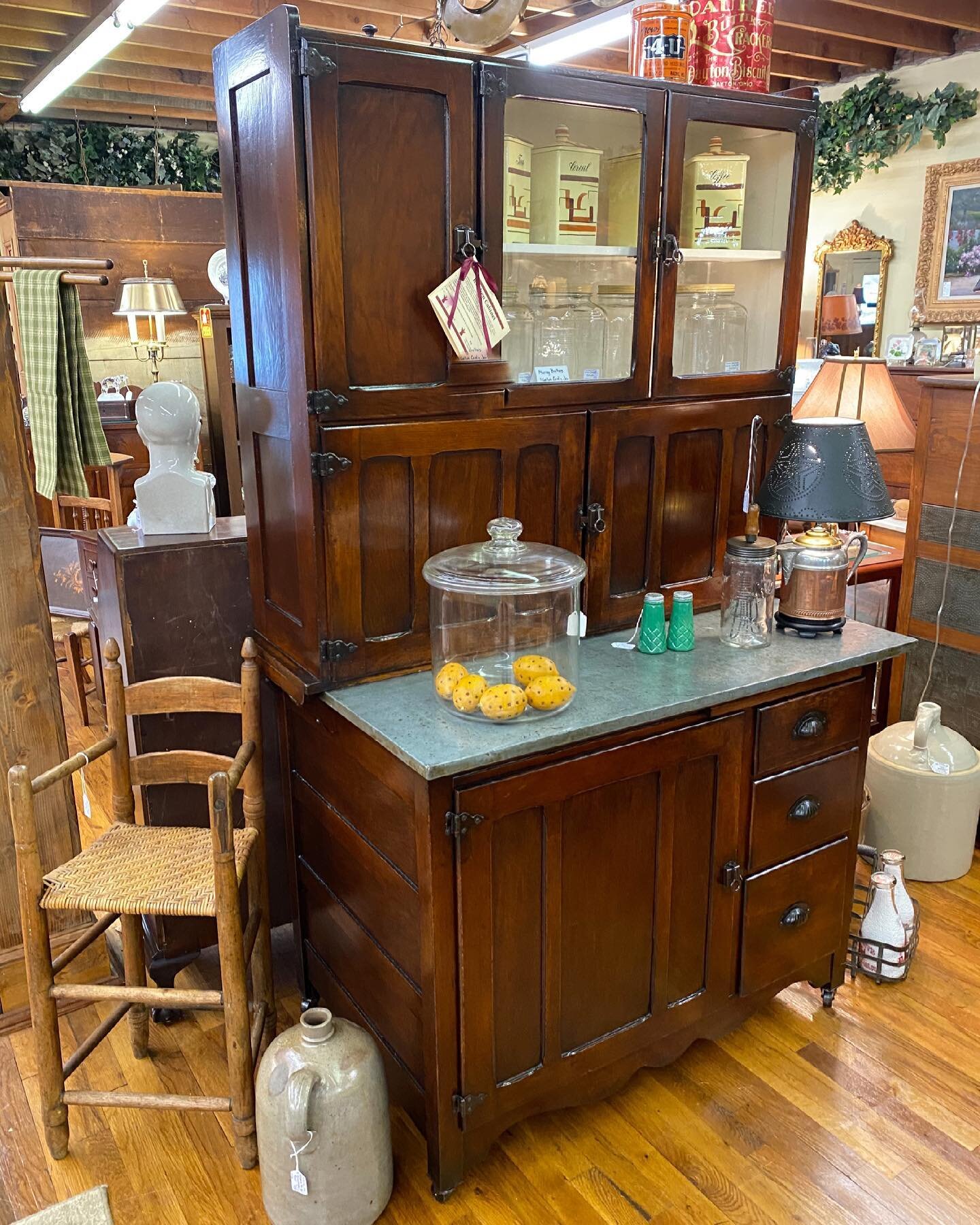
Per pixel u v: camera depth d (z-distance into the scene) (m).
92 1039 1.84
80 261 1.78
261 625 2.00
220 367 5.46
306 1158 1.52
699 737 1.74
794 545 2.03
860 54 4.88
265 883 1.95
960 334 4.87
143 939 2.00
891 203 5.16
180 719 2.06
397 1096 1.82
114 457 4.71
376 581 1.71
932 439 2.79
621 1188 1.70
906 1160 1.75
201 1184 1.70
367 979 1.85
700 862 1.83
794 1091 1.91
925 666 2.93
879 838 2.65
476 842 1.52
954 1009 2.14
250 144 1.62
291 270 1.53
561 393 1.81
